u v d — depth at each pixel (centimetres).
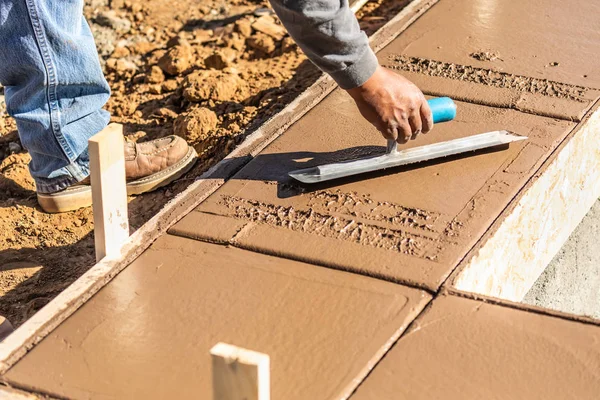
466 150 302
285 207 285
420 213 279
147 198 360
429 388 218
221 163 310
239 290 253
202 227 278
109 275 260
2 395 221
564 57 366
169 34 498
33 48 310
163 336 238
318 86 355
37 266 327
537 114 329
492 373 222
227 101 419
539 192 296
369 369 224
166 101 428
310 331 237
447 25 396
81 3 320
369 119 278
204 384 222
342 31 251
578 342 230
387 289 250
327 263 261
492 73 356
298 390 218
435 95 344
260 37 468
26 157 387
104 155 256
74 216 352
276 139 321
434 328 236
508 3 414
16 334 238
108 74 457
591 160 337
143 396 220
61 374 226
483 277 269
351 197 288
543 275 388
